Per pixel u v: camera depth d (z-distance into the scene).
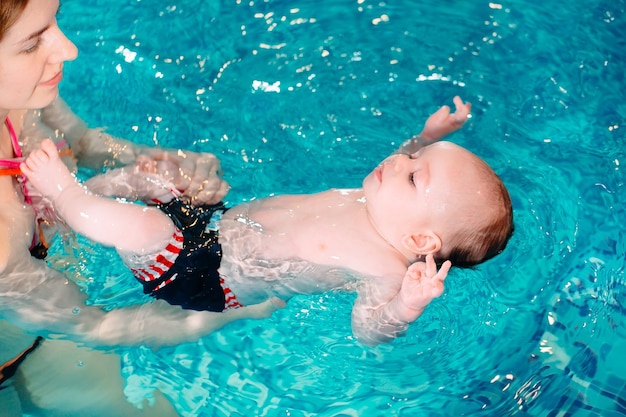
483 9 1.62
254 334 1.25
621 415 1.15
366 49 1.54
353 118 1.44
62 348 1.17
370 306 1.22
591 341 1.22
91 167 1.31
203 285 1.21
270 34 1.57
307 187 1.36
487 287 1.28
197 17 1.59
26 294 1.14
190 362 1.23
